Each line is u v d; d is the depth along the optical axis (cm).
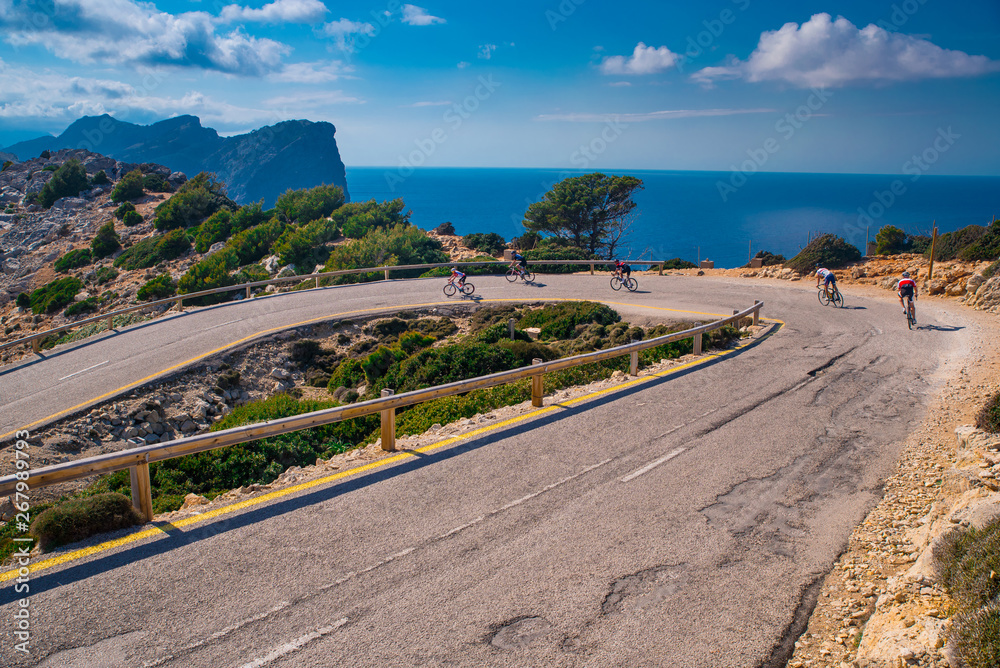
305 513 752
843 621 550
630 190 5044
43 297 4906
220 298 3538
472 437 1040
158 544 671
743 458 942
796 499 802
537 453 962
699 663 496
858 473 884
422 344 2297
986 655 411
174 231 5388
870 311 2344
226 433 783
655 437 1036
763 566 642
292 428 847
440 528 716
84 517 677
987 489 643
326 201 5653
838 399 1258
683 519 744
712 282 3266
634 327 2166
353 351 2370
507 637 523
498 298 2925
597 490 825
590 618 551
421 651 503
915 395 1277
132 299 4469
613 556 657
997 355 1536
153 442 1666
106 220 6681
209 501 835
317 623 538
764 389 1338
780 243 14712
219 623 534
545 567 634
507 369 1875
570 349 2133
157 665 479
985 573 490
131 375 1866
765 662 499
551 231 5372
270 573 615
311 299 2912
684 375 1473
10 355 3528
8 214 7288
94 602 560
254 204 5584
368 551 662
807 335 1950
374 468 901
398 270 3712
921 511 746
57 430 1545
